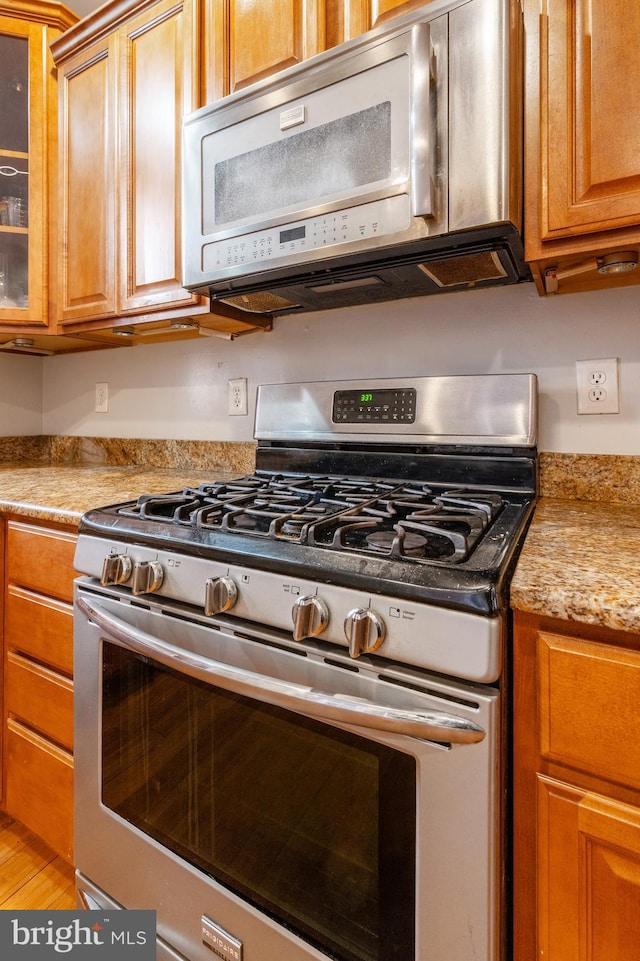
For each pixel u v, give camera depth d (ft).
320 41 3.27
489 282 3.53
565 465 3.48
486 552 2.09
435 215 2.65
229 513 2.65
